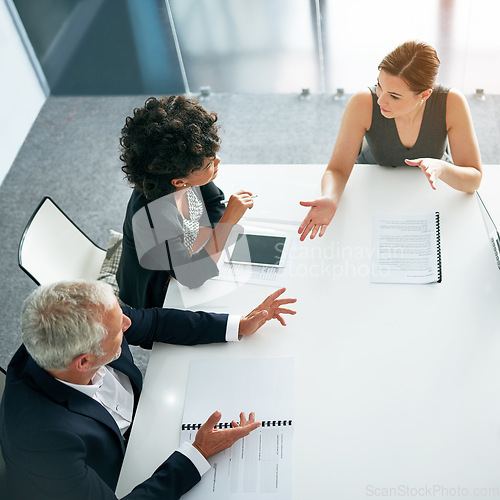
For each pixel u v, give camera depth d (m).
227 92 3.66
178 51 3.52
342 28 3.33
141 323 1.70
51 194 3.22
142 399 1.59
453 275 1.75
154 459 1.49
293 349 1.64
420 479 1.39
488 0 3.10
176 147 1.65
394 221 1.91
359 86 3.51
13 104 3.42
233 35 3.44
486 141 3.14
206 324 1.68
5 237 3.05
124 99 3.69
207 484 1.43
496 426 1.45
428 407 1.50
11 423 1.41
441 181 2.01
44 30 3.49
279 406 1.53
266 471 1.43
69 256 2.07
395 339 1.63
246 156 3.26
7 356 2.59
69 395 1.45
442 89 2.02
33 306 1.38
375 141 2.13
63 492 1.38
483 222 1.88
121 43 3.52
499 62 3.27
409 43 1.84
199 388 1.59
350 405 1.52
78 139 3.49
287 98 3.57
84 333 1.36
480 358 1.57
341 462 1.43
